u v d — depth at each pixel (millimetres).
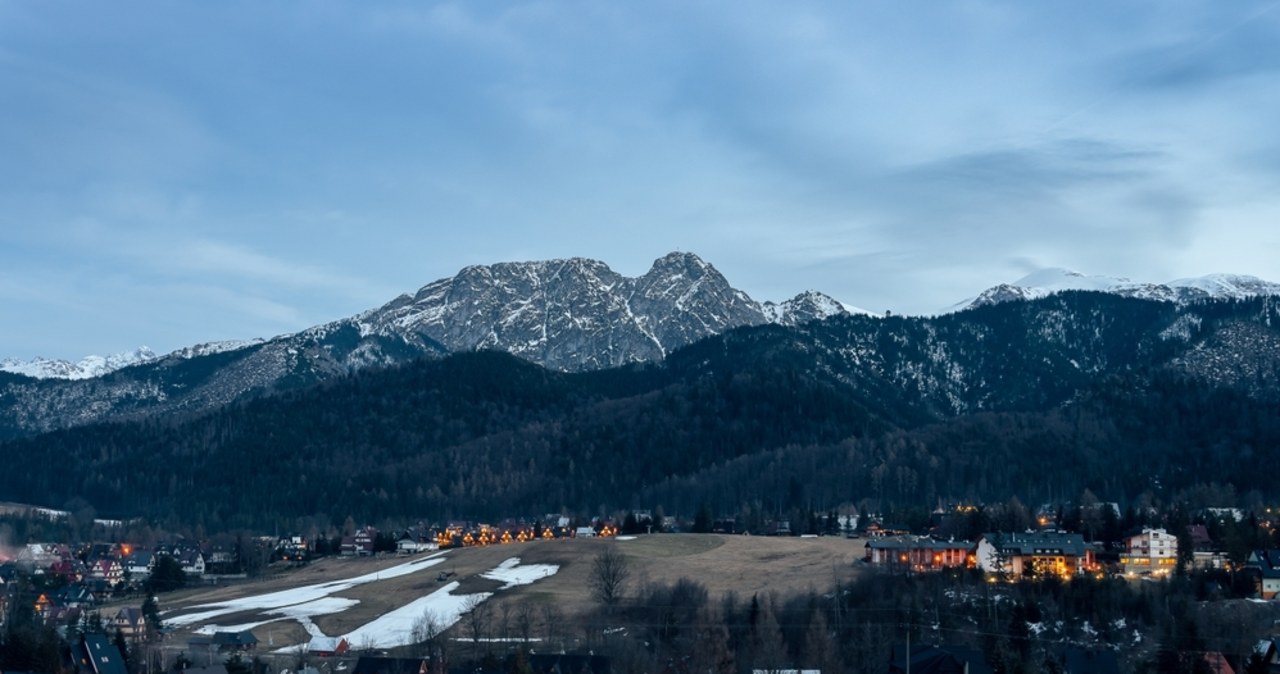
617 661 199500
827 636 198875
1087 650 192875
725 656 195375
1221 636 196375
